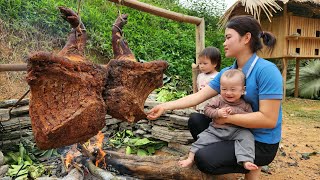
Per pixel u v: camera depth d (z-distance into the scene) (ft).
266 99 7.89
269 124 7.97
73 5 23.02
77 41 5.98
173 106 9.04
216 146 8.47
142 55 22.94
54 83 5.33
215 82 9.39
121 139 13.50
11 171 10.10
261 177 11.46
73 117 5.32
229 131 8.44
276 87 7.86
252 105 8.48
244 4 23.76
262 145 8.46
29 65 5.03
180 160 9.77
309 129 18.35
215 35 32.01
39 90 5.25
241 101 8.46
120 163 9.68
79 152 10.20
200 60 12.41
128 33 24.32
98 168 9.16
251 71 8.27
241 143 8.25
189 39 27.45
